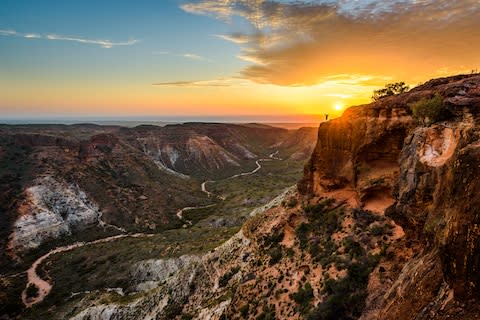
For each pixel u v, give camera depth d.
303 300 27.19
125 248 97.56
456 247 10.10
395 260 22.95
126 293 72.38
